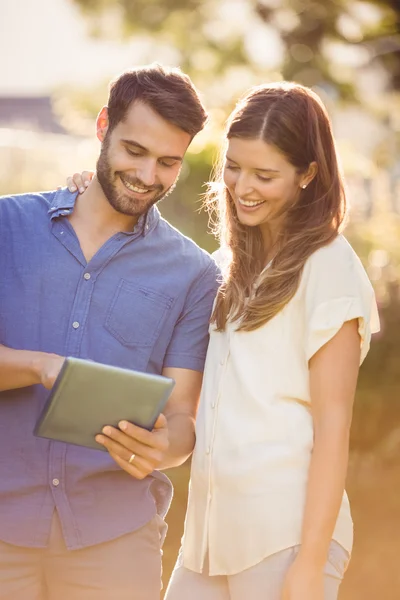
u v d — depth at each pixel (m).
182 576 3.49
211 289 3.70
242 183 3.35
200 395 3.61
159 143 3.39
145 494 3.56
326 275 3.25
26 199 3.59
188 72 11.83
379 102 12.32
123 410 3.12
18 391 3.45
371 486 8.21
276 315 3.29
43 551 3.47
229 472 3.28
